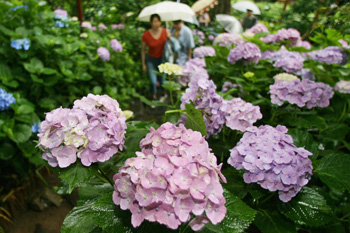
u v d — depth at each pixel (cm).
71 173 128
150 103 231
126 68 623
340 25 266
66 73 402
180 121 195
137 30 856
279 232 145
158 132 120
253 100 248
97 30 670
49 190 317
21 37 354
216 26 862
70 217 135
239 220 113
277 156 135
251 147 143
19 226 287
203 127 158
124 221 119
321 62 301
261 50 323
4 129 292
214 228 110
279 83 219
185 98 187
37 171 319
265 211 158
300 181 140
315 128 245
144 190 103
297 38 342
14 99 287
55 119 128
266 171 136
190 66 280
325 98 220
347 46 319
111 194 128
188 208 103
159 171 105
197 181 103
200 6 663
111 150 133
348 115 263
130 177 110
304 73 295
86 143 127
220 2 921
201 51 364
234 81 294
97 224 126
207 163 113
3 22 386
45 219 291
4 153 299
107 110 135
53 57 405
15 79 363
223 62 363
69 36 482
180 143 114
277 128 159
